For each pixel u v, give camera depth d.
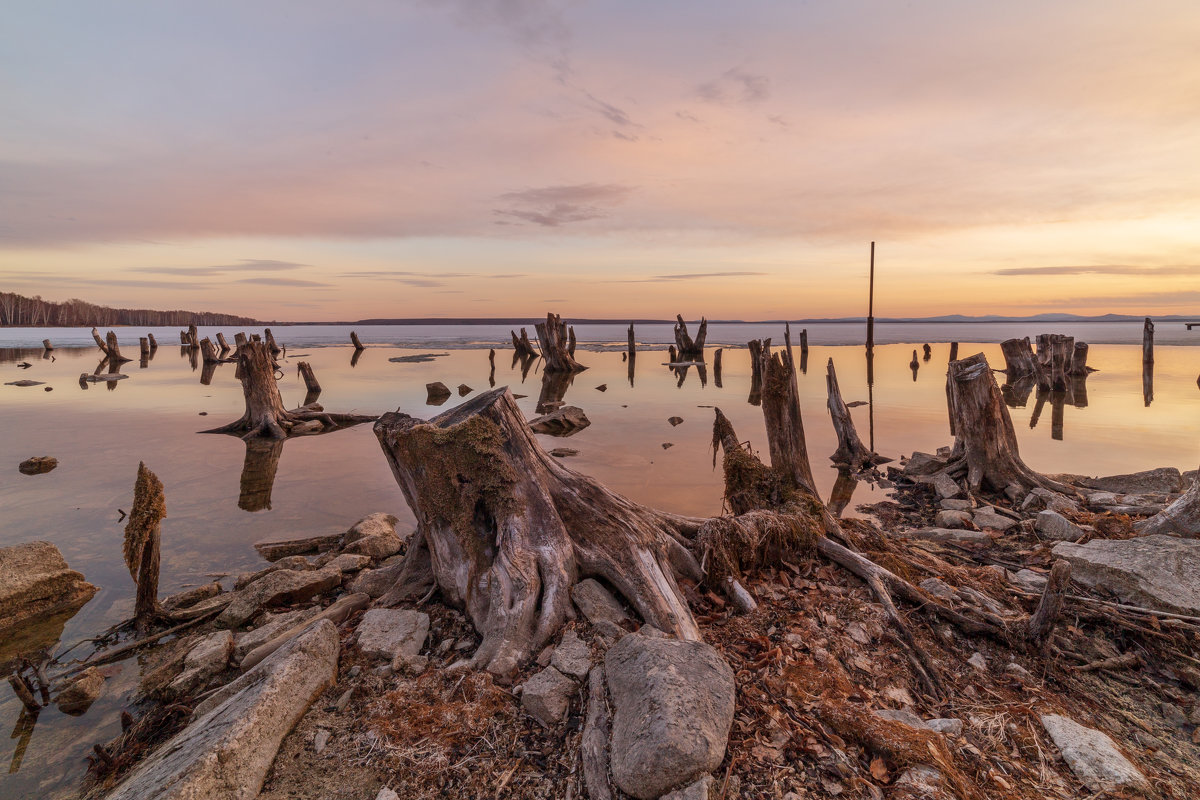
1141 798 3.14
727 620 5.04
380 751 3.54
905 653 4.57
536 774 3.35
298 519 9.45
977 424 10.07
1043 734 3.71
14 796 3.78
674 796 2.94
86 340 84.56
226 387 29.00
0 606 6.00
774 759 3.33
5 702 4.86
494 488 5.47
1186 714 4.05
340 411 21.47
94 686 4.91
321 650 4.31
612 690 3.78
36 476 12.07
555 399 23.59
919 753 3.27
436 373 37.38
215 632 5.57
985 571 6.20
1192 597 5.05
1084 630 5.03
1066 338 26.61
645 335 139.62
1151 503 8.38
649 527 5.82
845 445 12.98
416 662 4.51
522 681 4.20
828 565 6.03
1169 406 20.95
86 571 7.48
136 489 5.99
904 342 75.25
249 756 3.29
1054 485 9.50
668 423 17.70
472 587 5.15
